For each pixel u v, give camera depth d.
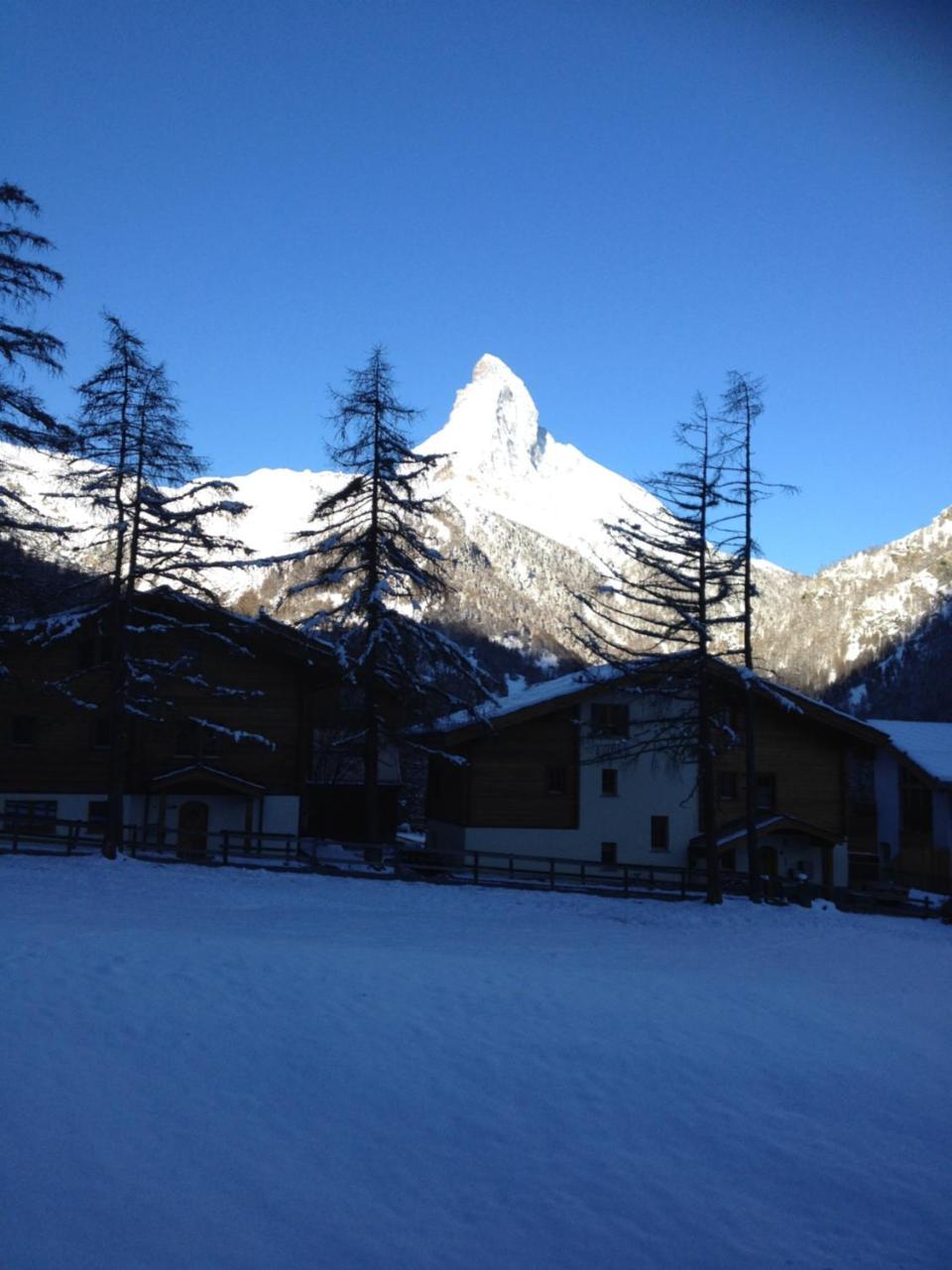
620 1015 13.77
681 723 36.03
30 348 25.52
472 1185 8.81
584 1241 8.03
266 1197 8.30
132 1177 8.38
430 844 46.88
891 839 49.19
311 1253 7.58
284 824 37.66
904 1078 12.15
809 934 26.64
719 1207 8.66
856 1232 8.37
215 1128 9.40
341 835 46.19
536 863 39.91
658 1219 8.43
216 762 37.41
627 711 41.12
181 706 37.34
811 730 43.03
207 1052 11.18
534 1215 8.38
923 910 36.38
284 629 36.00
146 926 17.94
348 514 35.25
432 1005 13.51
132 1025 11.75
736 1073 11.84
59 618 32.12
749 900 33.66
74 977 13.31
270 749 38.06
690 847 40.84
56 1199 7.93
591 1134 9.94
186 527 33.66
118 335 28.91
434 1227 8.09
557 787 40.66
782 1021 14.22
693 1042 12.84
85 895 22.80
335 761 47.19
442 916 24.69
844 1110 10.93
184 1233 7.66
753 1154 9.71
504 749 40.31
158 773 36.88
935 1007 16.44
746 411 32.56
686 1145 9.84
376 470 33.47
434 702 35.97
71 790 36.00
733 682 37.47
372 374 33.66
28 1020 11.58
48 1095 9.66
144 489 29.25
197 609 37.00
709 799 32.59
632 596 33.47
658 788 41.09
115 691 30.38
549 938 21.73
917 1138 10.31
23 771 35.47
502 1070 11.39
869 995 16.94
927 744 48.50
